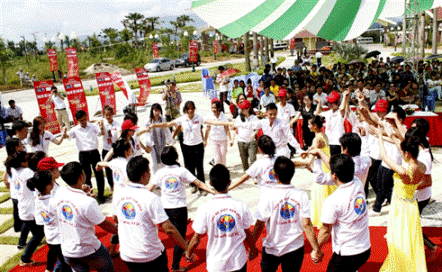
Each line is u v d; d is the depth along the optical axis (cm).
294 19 945
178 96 1071
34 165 452
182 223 418
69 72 2391
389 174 524
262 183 418
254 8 880
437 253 434
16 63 3716
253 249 326
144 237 321
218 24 923
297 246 323
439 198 600
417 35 1077
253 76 1565
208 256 311
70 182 338
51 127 1227
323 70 1623
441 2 1007
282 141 595
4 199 722
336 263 317
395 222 376
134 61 3925
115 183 459
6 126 1312
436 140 857
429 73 1511
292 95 990
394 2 1055
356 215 306
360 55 3159
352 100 1098
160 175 419
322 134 475
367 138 568
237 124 682
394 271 376
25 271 461
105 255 362
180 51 4428
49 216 379
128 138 581
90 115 1559
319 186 494
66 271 398
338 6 954
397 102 1019
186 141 661
